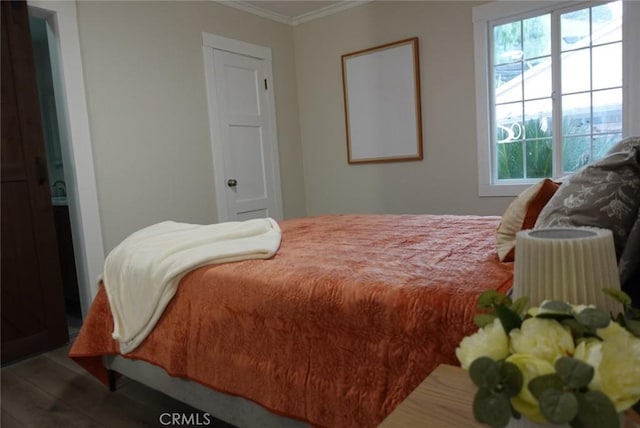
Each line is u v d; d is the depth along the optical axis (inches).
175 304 63.5
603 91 121.3
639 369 20.7
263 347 53.9
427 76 144.9
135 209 122.1
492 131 137.8
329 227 92.4
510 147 136.9
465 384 33.5
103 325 74.2
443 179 146.5
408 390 43.0
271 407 52.6
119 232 118.6
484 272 49.8
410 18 145.9
